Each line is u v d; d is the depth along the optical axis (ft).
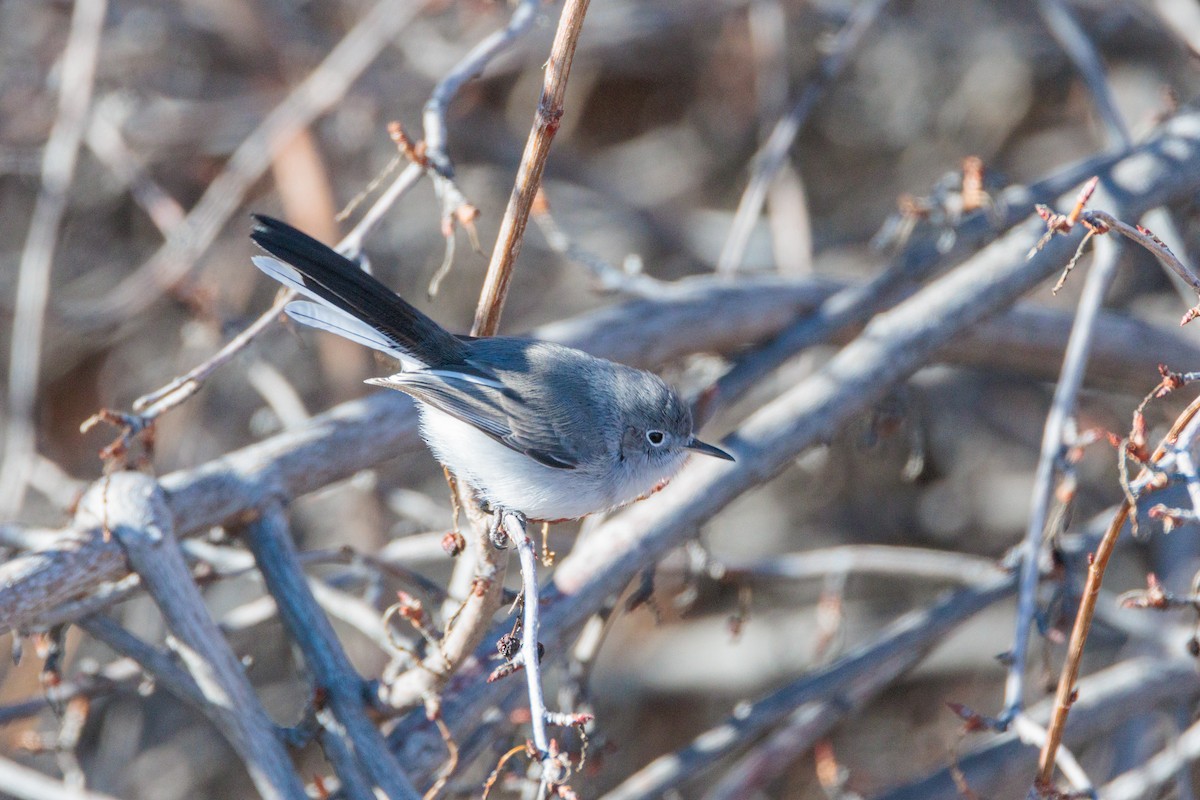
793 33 53.21
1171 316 43.86
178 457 46.91
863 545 49.70
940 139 52.75
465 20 50.96
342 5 51.93
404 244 52.70
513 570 44.45
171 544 23.54
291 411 35.42
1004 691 45.47
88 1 39.24
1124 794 28.43
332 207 45.24
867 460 49.57
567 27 18.22
